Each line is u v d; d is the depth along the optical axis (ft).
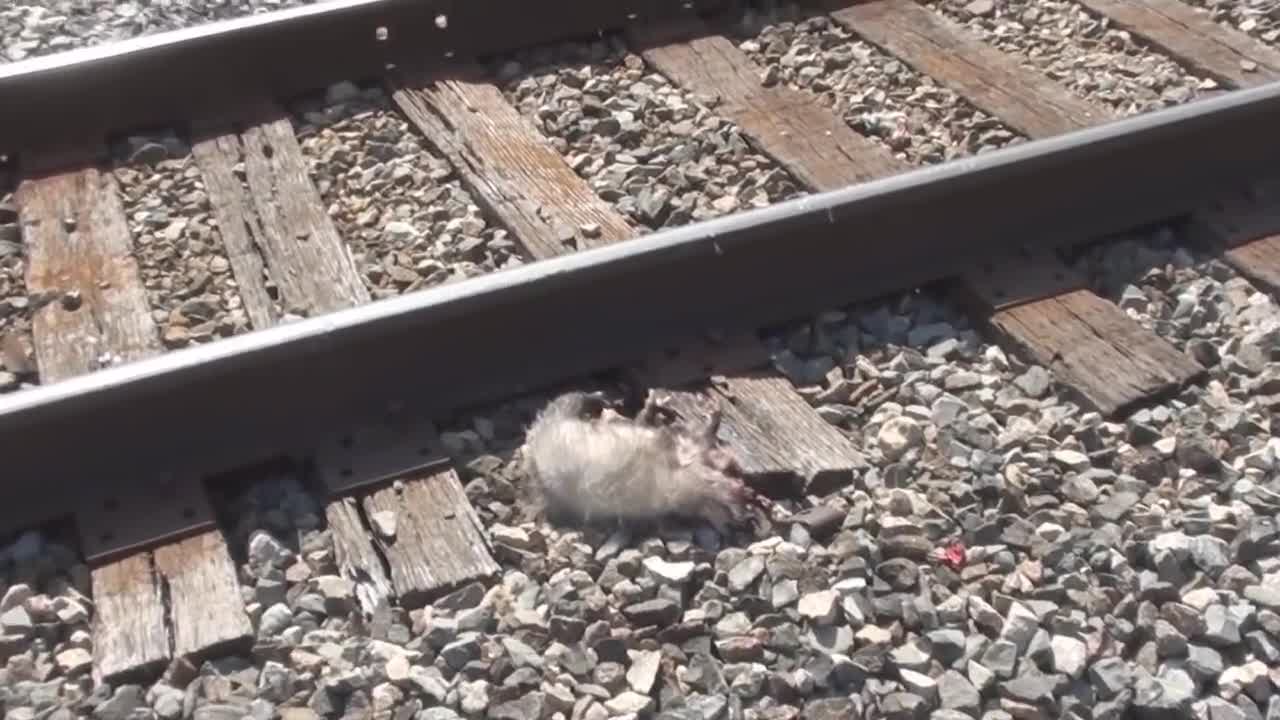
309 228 16.65
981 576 12.13
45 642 11.93
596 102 18.83
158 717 11.19
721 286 14.94
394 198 17.29
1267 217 16.75
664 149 17.95
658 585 12.03
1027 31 20.75
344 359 13.57
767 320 15.14
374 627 11.84
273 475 13.65
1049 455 13.34
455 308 13.84
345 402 13.71
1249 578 12.05
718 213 16.89
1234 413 13.79
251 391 13.33
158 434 13.15
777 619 11.71
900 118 18.60
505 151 17.84
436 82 19.27
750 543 12.58
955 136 18.34
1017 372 14.70
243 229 16.76
